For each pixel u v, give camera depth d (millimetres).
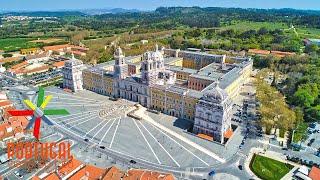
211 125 169750
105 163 146625
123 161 148625
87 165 133625
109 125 187750
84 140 168375
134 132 178750
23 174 134125
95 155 153500
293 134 172750
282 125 172250
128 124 189250
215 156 153375
